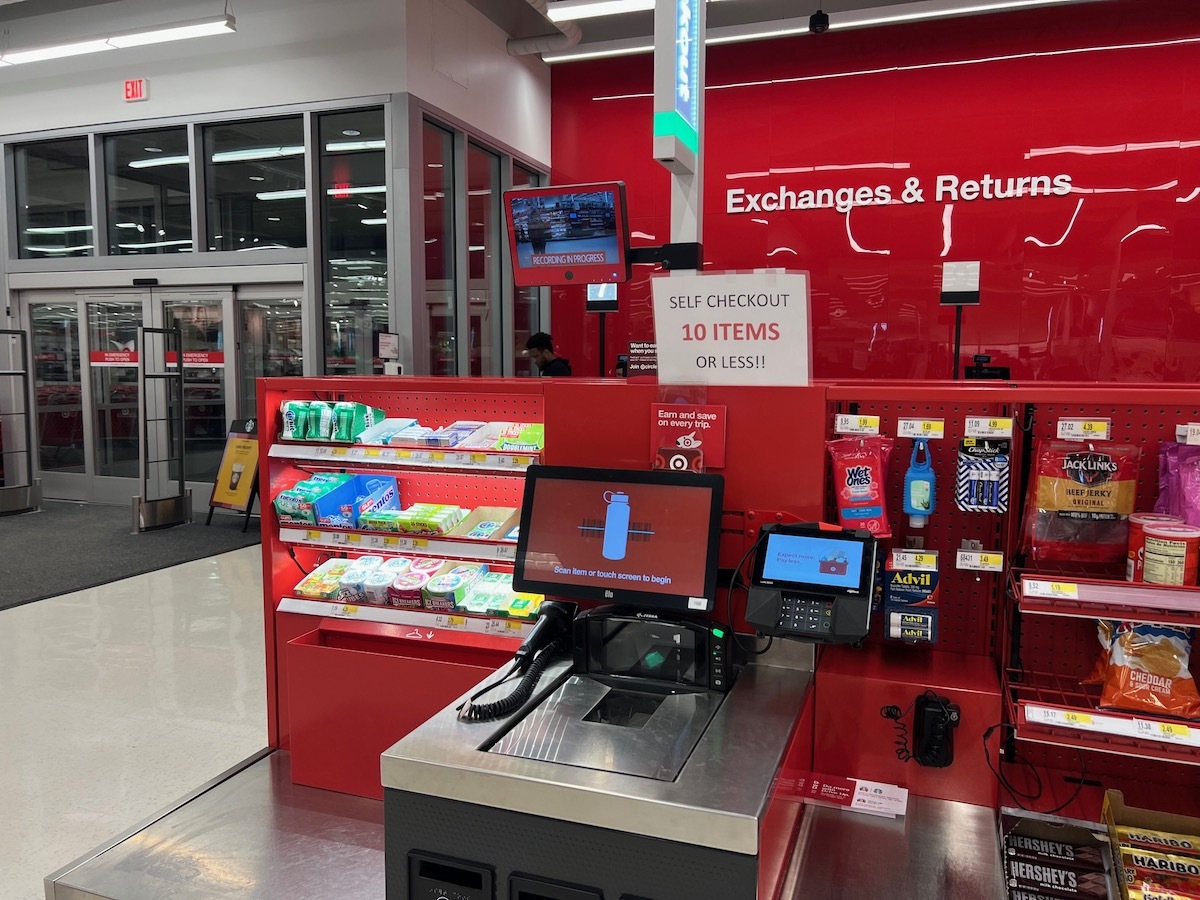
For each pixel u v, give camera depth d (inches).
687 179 85.0
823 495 75.7
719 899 53.8
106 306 312.3
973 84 294.2
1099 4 279.3
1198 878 63.4
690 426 77.7
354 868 80.8
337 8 257.9
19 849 98.8
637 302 344.2
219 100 276.7
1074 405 77.0
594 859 56.6
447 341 292.5
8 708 138.8
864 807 73.0
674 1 75.4
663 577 73.3
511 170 322.3
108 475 325.7
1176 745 63.3
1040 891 65.6
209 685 148.9
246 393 298.0
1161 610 62.2
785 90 314.7
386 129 256.1
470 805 59.6
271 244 283.4
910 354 308.3
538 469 79.6
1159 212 279.9
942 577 82.4
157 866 81.2
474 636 95.3
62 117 300.8
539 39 304.3
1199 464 68.0
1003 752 80.5
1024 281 294.5
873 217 308.7
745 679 74.8
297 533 103.3
